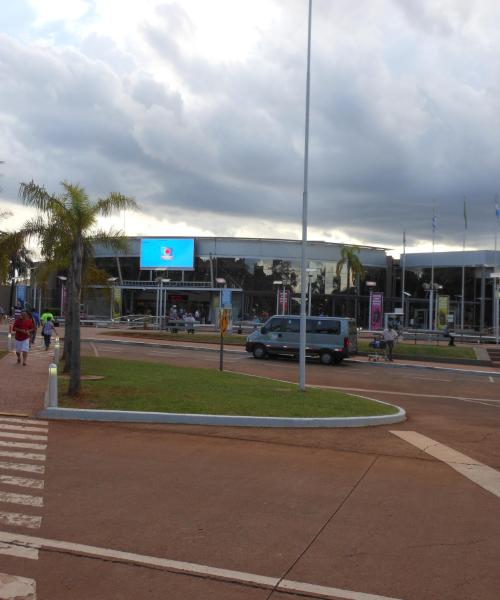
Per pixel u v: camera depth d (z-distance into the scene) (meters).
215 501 6.38
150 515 5.84
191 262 64.00
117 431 10.15
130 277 66.56
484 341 42.81
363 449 9.47
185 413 11.23
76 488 6.70
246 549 5.02
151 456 8.41
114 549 4.93
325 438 10.23
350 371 25.39
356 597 4.19
